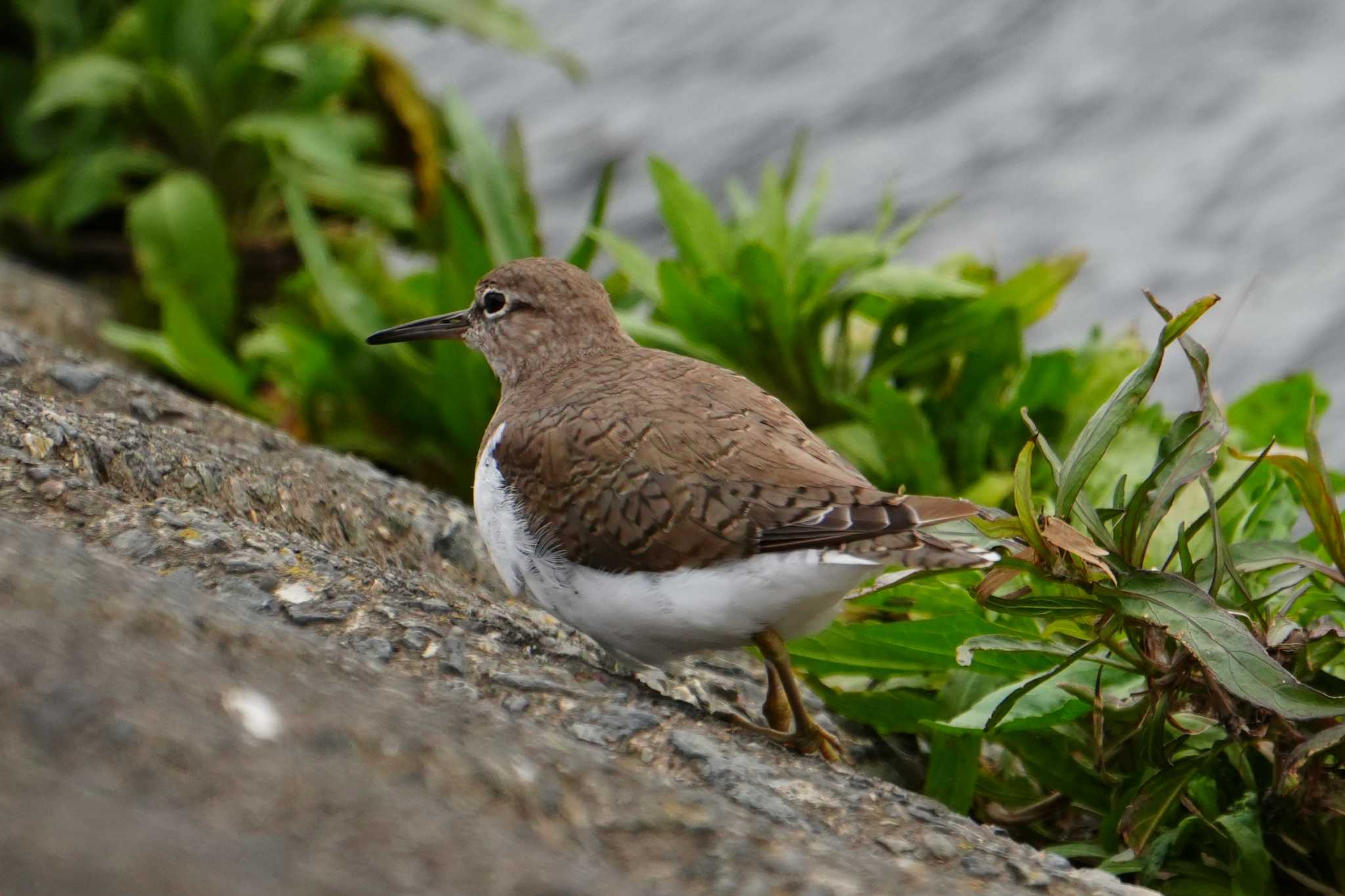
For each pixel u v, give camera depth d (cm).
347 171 1733
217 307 1652
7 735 572
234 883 519
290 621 832
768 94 2630
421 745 670
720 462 860
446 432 1454
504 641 888
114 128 1895
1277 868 930
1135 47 2477
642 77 2789
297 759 623
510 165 1622
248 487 1021
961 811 969
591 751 771
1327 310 1875
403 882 557
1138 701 936
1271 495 1055
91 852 511
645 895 620
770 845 702
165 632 691
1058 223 2144
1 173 1995
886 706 1015
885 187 2309
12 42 2027
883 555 798
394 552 1088
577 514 883
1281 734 873
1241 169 2156
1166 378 1903
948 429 1316
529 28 2055
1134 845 882
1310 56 2338
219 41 1859
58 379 1116
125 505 896
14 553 708
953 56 2603
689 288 1324
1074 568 862
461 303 1409
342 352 1445
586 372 992
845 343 1385
